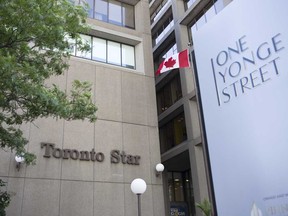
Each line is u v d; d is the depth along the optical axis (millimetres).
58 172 13484
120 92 16531
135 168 15125
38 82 8492
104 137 15078
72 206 13219
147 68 18000
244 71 8117
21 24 7969
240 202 7688
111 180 14352
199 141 20688
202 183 20125
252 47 7996
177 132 24766
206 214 15625
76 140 14391
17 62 8727
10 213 12086
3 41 8289
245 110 7930
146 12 19969
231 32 8680
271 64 7445
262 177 7277
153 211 14570
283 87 7105
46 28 8375
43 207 12719
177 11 25875
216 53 9078
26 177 12852
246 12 8289
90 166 14195
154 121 16750
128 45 18672
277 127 7125
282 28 7309
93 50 17250
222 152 8383
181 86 23766
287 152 6848
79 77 15773
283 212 6742
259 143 7465
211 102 8984
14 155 12953
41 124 13977
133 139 15750
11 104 9117
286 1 7309
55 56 9969
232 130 8211
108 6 19188
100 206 13703
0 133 9078
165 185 25156
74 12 9305
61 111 8516
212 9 22625
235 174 7922
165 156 24281
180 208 25188
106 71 16672
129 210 14180
